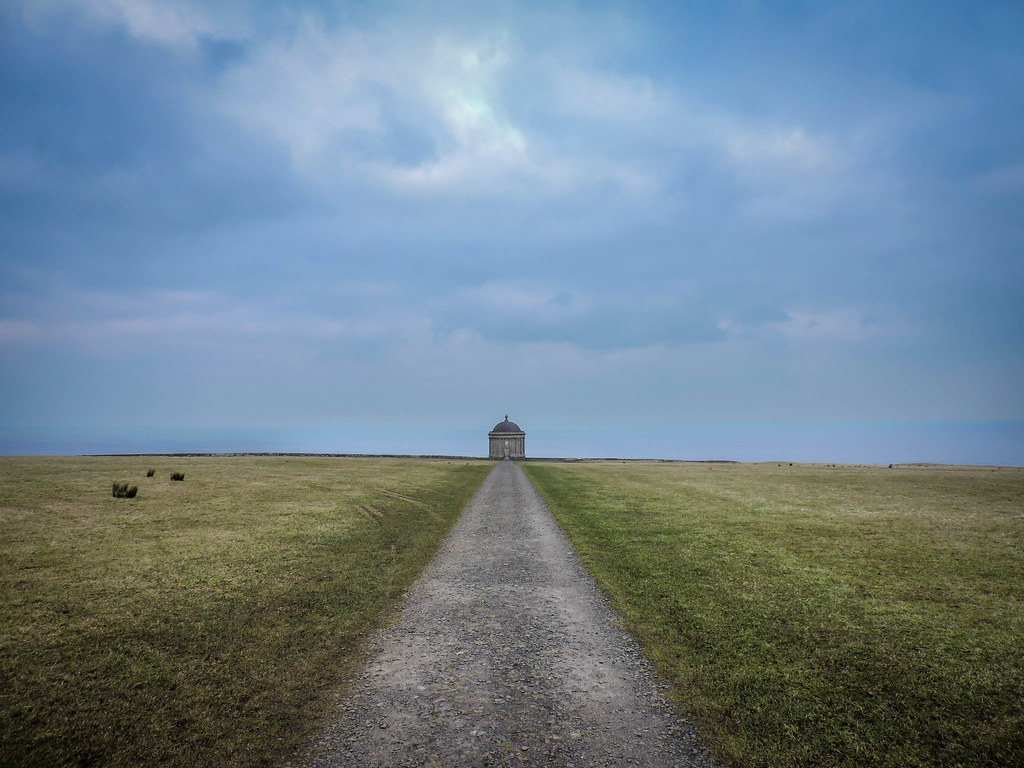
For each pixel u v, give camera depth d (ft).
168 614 32.37
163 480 96.63
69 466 116.47
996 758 19.38
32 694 22.97
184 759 18.99
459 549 52.26
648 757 19.19
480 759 18.94
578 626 32.04
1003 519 67.72
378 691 24.02
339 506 74.69
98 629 29.81
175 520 60.23
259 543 50.88
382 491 93.76
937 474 142.00
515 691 24.09
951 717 22.06
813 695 23.79
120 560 43.29
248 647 28.40
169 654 27.22
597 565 45.96
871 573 43.21
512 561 47.47
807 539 56.03
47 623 30.32
